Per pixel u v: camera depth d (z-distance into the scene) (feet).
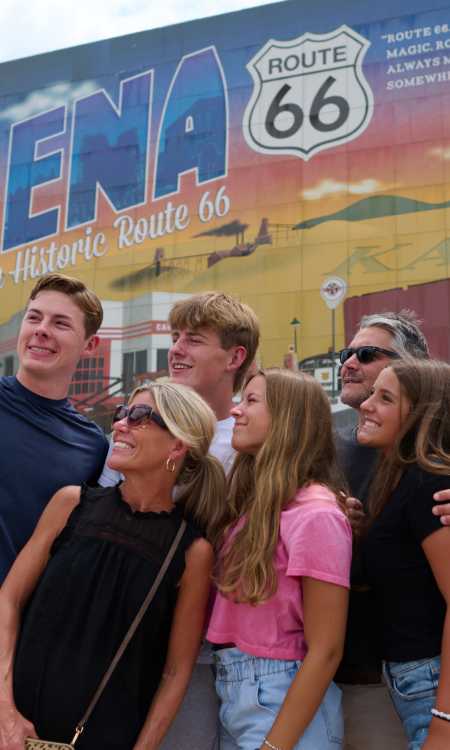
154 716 7.94
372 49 74.28
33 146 86.48
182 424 8.75
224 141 78.07
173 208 79.20
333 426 9.32
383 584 8.26
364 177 72.49
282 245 74.18
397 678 8.04
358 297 70.54
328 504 8.33
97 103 84.64
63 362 11.25
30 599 8.71
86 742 7.61
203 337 11.96
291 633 8.19
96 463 11.25
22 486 10.33
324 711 8.15
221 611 8.55
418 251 69.51
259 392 9.25
